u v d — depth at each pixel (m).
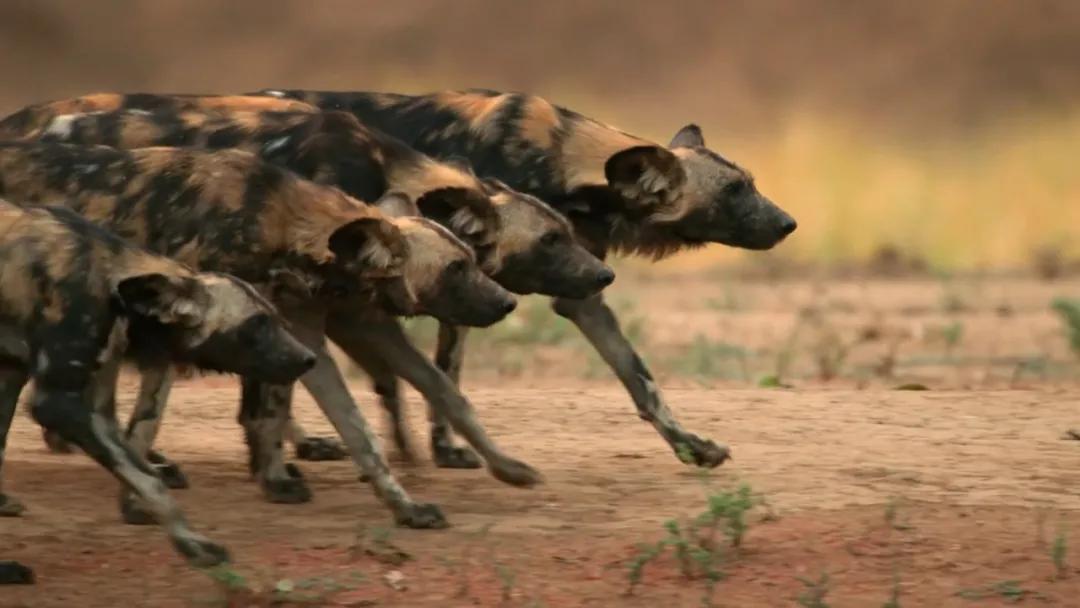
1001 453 30.81
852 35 96.88
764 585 22.39
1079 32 95.75
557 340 48.56
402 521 25.22
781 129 89.44
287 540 24.53
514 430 33.16
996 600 21.86
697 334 50.84
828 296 60.53
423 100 30.84
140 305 23.34
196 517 25.98
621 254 31.16
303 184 26.33
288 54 99.12
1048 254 71.00
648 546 23.70
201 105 29.88
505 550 24.02
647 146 29.78
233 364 24.17
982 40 95.75
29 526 25.27
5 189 26.47
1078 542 24.09
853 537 24.28
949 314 55.59
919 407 35.56
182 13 100.69
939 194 79.50
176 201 25.95
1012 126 89.88
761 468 29.45
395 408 29.98
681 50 97.25
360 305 26.58
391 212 27.03
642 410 29.47
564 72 97.31
